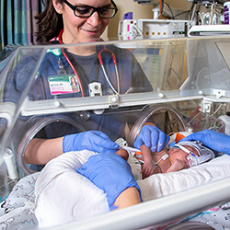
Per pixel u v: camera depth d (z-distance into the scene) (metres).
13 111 0.68
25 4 1.72
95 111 0.90
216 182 0.51
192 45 1.08
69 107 0.85
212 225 0.70
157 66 1.06
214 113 1.13
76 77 0.90
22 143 0.75
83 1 1.00
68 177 0.63
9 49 0.99
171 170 0.92
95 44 0.94
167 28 1.56
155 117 1.02
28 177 0.77
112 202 0.56
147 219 0.41
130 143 0.99
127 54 1.01
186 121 1.11
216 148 1.01
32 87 0.79
